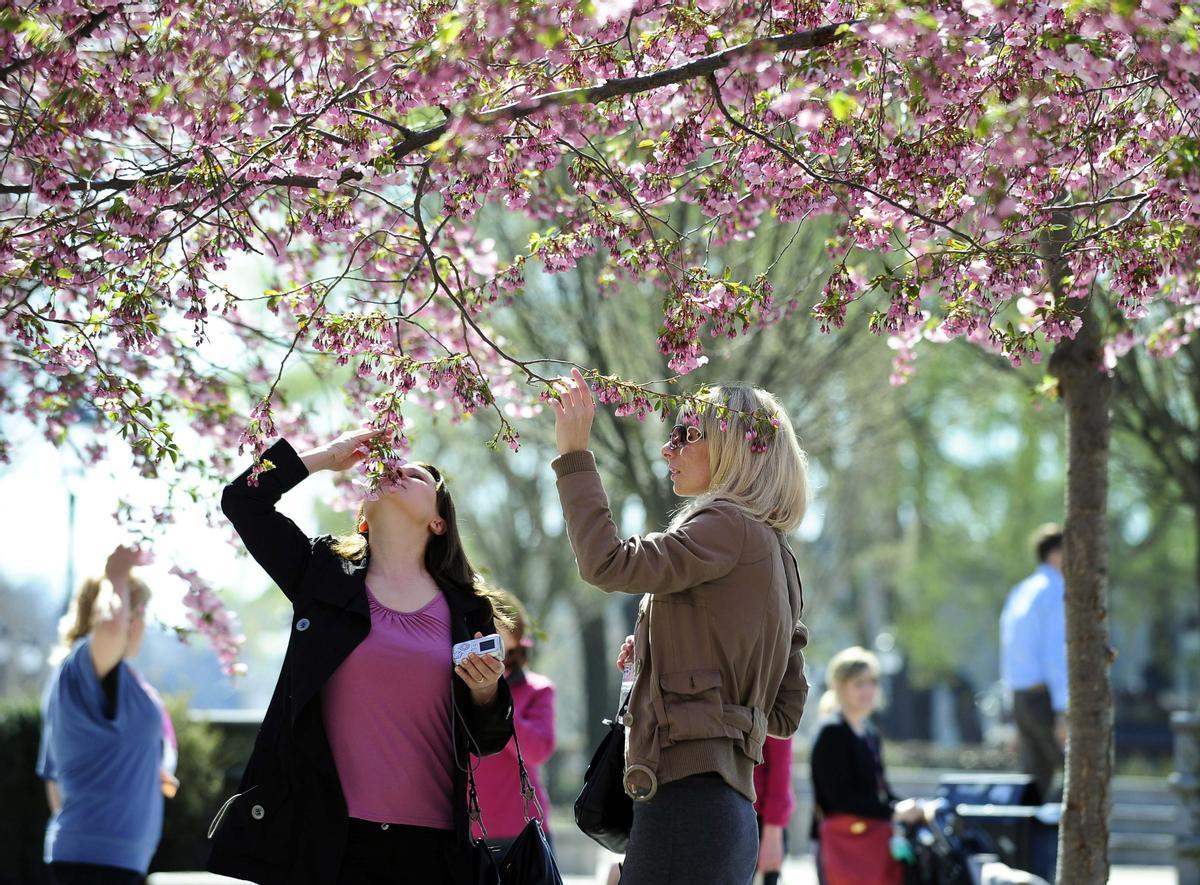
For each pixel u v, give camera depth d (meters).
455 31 6.72
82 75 8.12
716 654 7.32
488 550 49.69
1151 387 25.22
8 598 58.78
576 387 7.61
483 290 8.96
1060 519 65.50
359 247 9.53
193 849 19.62
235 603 60.91
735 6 7.89
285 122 8.05
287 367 11.84
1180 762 18.84
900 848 13.27
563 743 54.16
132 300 7.92
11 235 8.28
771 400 7.89
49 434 11.04
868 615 70.81
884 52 7.79
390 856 7.64
